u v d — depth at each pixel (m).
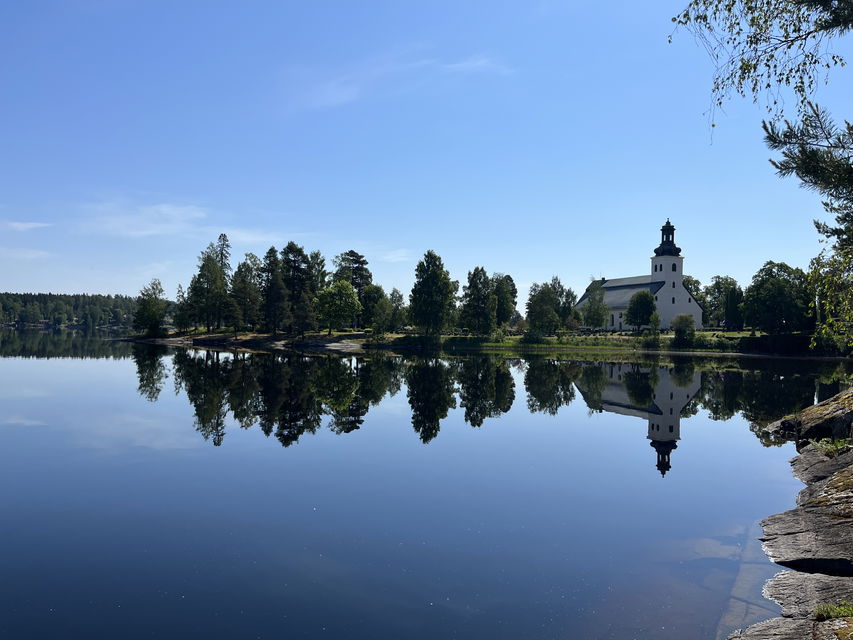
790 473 17.14
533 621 8.34
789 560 10.29
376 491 14.68
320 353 72.12
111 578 9.62
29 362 51.94
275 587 9.35
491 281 98.75
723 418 27.78
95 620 8.24
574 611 8.63
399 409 28.31
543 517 12.91
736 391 38.28
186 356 60.75
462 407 29.73
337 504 13.56
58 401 28.92
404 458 18.25
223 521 12.36
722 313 123.31
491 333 98.88
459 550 10.96
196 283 96.19
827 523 11.66
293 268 95.69
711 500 14.38
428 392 35.62
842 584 9.03
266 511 13.02
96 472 16.12
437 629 8.10
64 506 13.23
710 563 10.40
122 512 12.88
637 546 11.23
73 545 11.00
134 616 8.38
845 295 14.74
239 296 91.25
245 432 21.81
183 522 12.28
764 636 7.57
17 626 8.05
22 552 10.65
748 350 82.69
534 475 16.56
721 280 126.12
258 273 96.12
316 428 22.86
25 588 9.23
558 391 37.81
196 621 8.26
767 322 79.75
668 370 55.75
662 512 13.38
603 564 10.36
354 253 106.62
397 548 11.03
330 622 8.27
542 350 89.31
